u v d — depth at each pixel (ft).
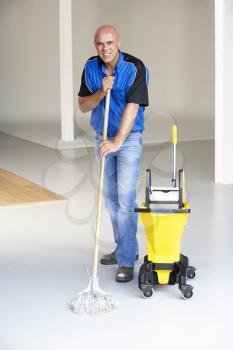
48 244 17.69
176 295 13.92
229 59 24.85
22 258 16.51
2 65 50.19
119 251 14.88
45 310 13.21
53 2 43.29
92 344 11.66
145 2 43.80
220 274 15.14
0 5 49.67
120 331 12.17
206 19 44.55
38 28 45.50
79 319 12.73
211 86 45.21
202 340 11.76
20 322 12.64
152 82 45.01
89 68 14.48
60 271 15.52
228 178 25.64
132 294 14.03
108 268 15.72
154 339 11.82
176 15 44.45
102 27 13.79
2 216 20.74
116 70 14.05
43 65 45.98
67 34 35.94
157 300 13.66
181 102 45.47
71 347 11.55
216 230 18.81
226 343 11.62
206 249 17.01
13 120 48.55
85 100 14.48
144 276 13.75
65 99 37.29
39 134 40.91
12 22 48.39
